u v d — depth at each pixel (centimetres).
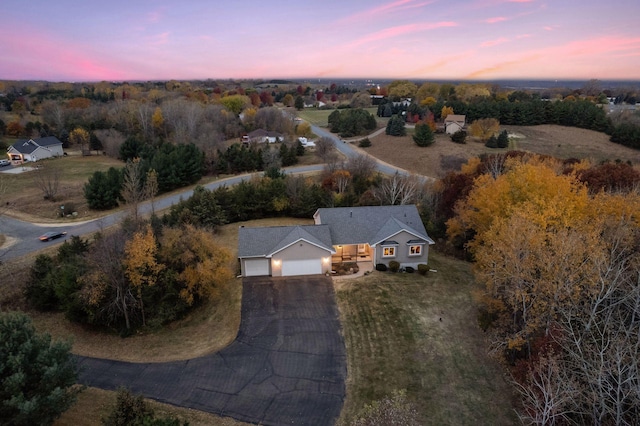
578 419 1888
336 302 3059
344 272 3506
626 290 2072
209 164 6825
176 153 6203
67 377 1738
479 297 2661
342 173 5553
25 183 6381
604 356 1948
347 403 2127
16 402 1462
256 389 2219
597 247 2362
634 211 2905
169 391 2194
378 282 3344
